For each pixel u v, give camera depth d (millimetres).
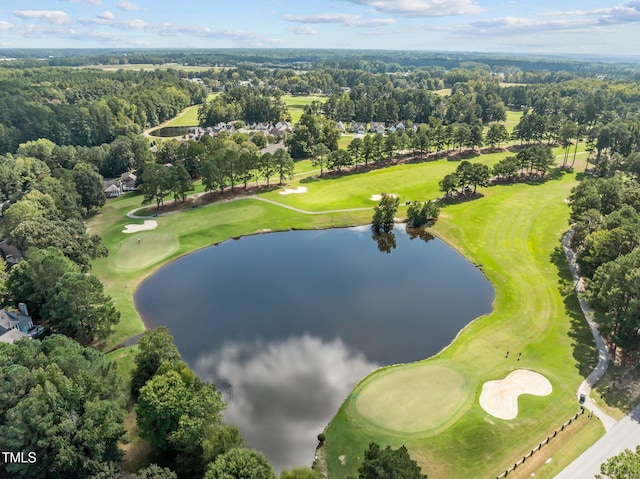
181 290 78188
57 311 58094
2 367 41375
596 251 71500
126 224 105438
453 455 43688
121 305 72312
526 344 61188
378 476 32375
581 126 164250
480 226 102000
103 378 45469
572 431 46000
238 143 166500
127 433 46562
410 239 100750
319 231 104688
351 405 50750
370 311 71625
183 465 40531
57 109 192375
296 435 47312
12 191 117750
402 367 57312
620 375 54125
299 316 70188
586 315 67062
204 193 126562
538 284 76812
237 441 39875
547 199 116688
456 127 166125
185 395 42594
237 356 60188
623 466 32188
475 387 52875
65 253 76000
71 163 141500
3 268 77375
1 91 196375
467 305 73062
